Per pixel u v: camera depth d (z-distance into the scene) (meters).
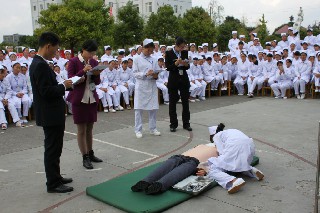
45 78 4.05
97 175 4.98
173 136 7.08
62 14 22.59
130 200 3.98
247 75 12.68
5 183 4.76
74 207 3.97
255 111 9.48
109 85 10.34
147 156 5.81
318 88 11.34
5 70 8.73
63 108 4.34
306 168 5.06
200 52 14.27
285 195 4.15
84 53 5.19
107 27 25.12
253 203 3.95
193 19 24.66
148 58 6.89
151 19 24.95
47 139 4.30
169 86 7.28
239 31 30.95
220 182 4.35
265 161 5.39
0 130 7.97
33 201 4.17
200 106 10.54
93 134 7.30
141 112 6.97
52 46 4.15
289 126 7.66
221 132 4.85
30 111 9.14
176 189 4.20
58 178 4.45
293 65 11.75
